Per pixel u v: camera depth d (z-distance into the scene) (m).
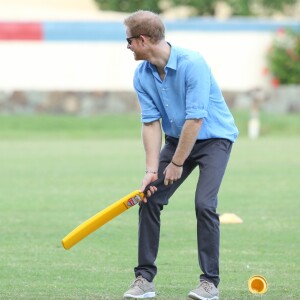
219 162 17.91
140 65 18.20
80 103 67.94
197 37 72.50
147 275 18.30
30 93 67.81
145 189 17.86
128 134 63.38
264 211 30.73
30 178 40.06
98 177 40.28
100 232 26.88
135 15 17.44
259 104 67.44
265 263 22.56
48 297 18.81
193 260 23.02
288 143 57.09
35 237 26.25
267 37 72.50
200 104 17.36
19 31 70.56
